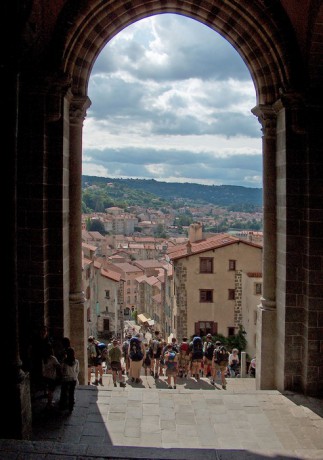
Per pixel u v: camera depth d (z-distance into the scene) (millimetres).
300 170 13008
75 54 13227
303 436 10320
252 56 13938
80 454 7070
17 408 8914
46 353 11016
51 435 9844
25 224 12539
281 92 12883
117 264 100938
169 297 47781
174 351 15469
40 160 12516
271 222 13969
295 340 13117
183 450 7457
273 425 10828
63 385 10914
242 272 35594
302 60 12844
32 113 12461
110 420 10664
